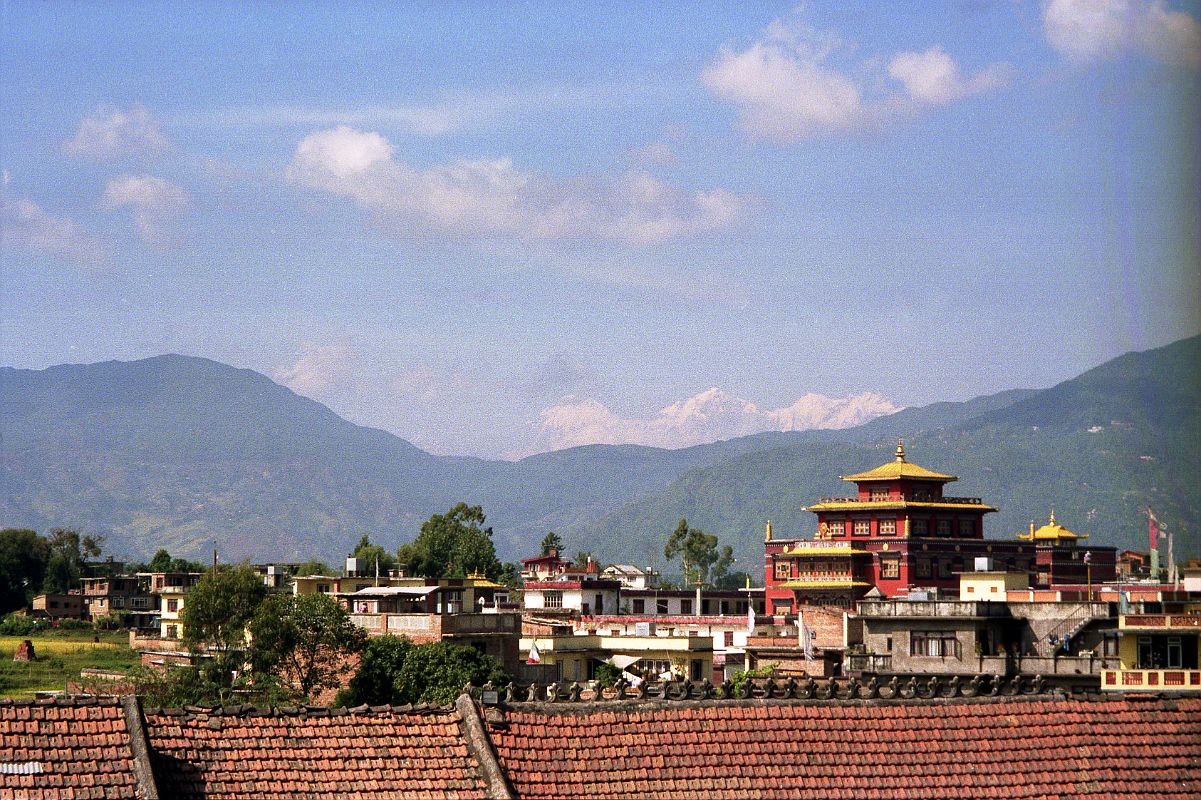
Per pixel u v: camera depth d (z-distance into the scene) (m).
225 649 131.88
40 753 50.28
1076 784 55.16
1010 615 104.69
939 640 104.75
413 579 168.25
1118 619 90.12
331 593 152.62
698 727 55.12
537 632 147.25
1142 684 78.81
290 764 52.19
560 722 54.72
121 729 51.81
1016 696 58.75
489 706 54.81
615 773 53.31
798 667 109.00
